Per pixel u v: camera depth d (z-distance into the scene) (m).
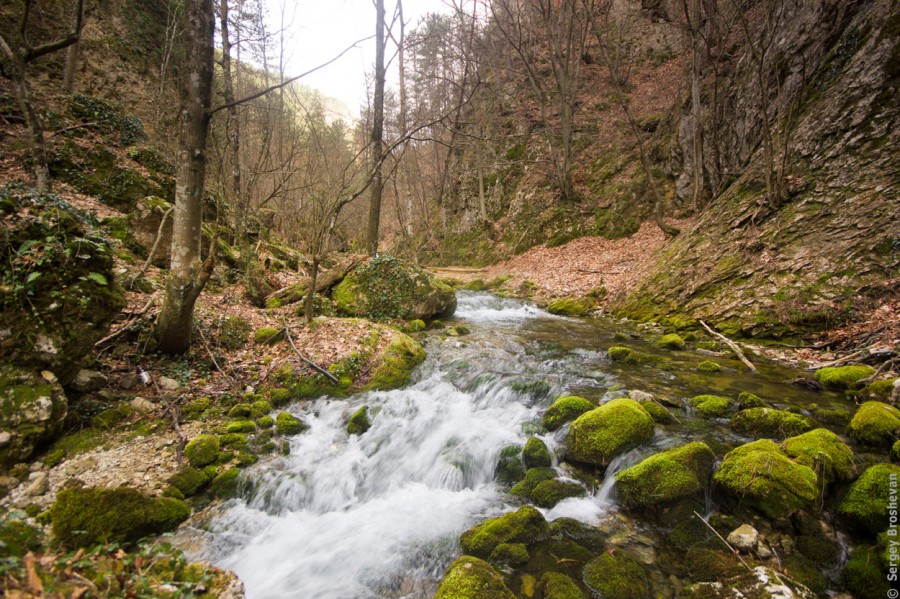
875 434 4.21
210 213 12.14
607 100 24.00
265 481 4.48
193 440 4.82
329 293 10.30
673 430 4.86
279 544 3.82
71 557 2.12
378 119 11.44
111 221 8.90
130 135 12.80
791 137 10.33
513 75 26.67
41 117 11.05
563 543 3.48
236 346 7.29
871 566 2.92
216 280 9.48
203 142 5.67
